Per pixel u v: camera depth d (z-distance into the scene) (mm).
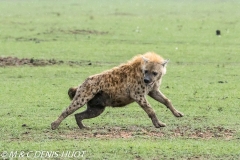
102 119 47000
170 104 42625
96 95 41906
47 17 143125
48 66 74875
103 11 165500
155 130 43625
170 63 79625
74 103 41688
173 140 40375
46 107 52344
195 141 40062
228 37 107500
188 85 64000
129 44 97250
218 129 44219
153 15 153000
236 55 87188
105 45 95438
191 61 81562
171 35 109438
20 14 151750
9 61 76750
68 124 44906
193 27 122375
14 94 57875
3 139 40344
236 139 41156
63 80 66250
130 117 48250
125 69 41781
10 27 119938
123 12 162375
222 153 37312
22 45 94438
